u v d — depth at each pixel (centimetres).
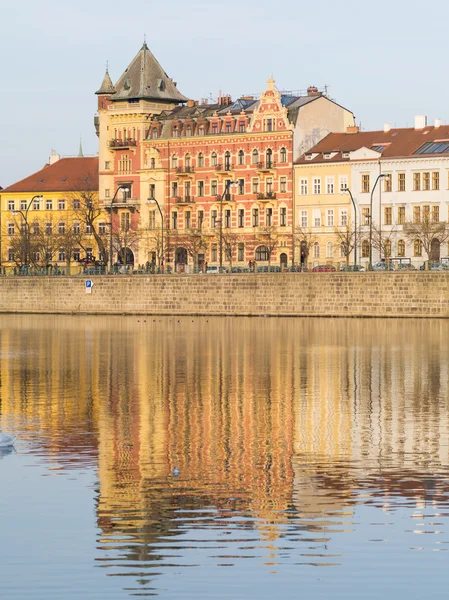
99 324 16612
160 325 16150
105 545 3834
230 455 5322
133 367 9519
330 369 9300
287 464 5097
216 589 3450
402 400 7269
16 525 4059
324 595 3403
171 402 7162
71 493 4519
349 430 6044
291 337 13250
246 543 3850
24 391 7762
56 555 3738
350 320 16875
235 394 7588
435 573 3569
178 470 4903
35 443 5644
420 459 5209
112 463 5116
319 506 4306
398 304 17212
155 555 3731
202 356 10606
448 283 16862
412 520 4106
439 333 13800
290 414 6625
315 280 17825
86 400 7262
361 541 3866
